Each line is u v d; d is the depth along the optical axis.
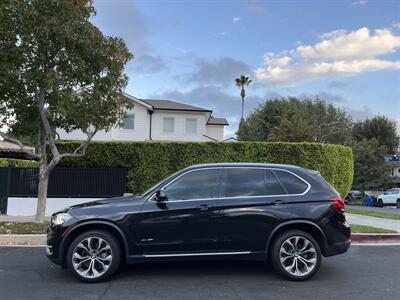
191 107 36.88
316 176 7.50
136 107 34.25
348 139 52.88
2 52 11.41
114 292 6.40
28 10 11.35
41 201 13.15
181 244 6.95
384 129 60.50
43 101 12.63
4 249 9.89
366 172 50.19
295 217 7.07
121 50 12.66
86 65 12.13
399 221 15.60
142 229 6.92
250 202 7.09
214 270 7.76
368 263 8.58
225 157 16.53
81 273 6.89
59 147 16.72
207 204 7.04
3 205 16.19
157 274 7.46
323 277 7.40
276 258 7.05
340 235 7.17
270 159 16.55
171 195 7.14
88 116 12.27
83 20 12.07
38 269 7.88
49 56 12.01
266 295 6.29
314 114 53.00
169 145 16.66
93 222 6.90
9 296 6.20
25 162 20.95
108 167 16.83
